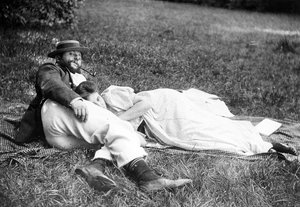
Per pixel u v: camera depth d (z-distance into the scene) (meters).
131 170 3.77
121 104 4.57
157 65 8.45
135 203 3.53
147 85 7.21
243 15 22.94
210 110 5.09
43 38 9.16
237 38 14.19
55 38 9.23
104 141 3.95
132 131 4.16
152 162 4.18
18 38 8.98
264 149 4.59
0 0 9.84
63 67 4.46
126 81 7.26
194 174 3.99
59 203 3.46
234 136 4.59
